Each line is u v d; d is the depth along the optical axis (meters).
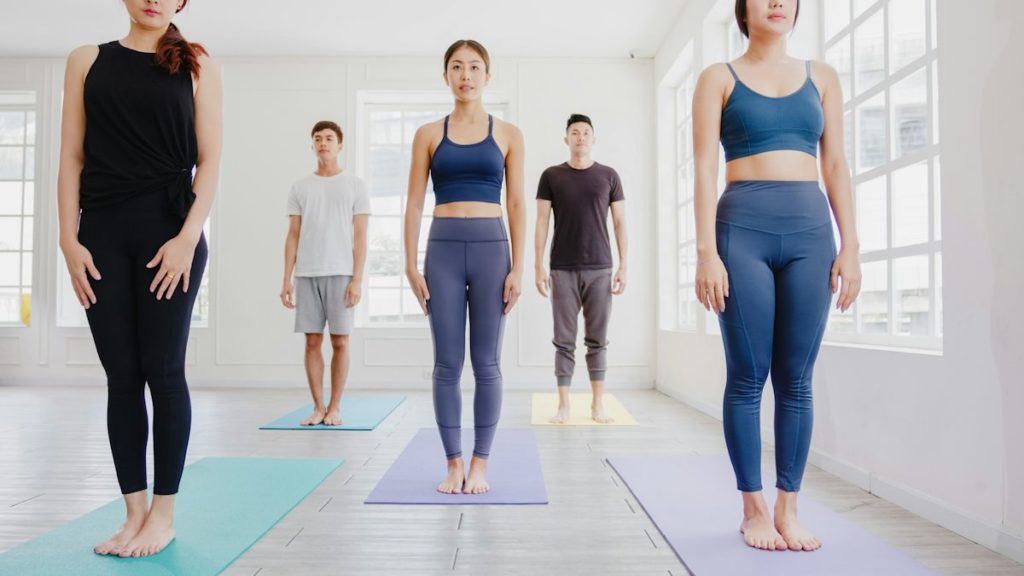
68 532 1.78
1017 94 1.63
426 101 6.12
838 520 1.89
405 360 5.80
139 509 1.67
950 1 1.87
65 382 5.85
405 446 3.04
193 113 1.69
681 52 5.04
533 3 4.95
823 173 1.77
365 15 5.16
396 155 6.13
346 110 5.91
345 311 3.61
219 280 5.83
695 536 1.75
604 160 5.84
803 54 3.08
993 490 1.70
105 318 1.59
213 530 1.79
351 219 3.65
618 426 3.61
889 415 2.16
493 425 2.25
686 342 4.73
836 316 2.97
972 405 1.78
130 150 1.60
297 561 1.59
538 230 3.77
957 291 1.84
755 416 1.72
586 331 3.78
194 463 2.65
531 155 5.84
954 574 1.52
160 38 1.67
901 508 2.05
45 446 3.08
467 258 2.20
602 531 1.83
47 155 5.94
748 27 1.73
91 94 1.59
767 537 1.66
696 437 3.28
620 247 3.80
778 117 1.68
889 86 2.47
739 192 1.70
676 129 5.63
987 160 1.73
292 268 3.67
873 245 2.63
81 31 5.45
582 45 5.66
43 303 5.88
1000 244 1.68
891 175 2.46
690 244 5.16
